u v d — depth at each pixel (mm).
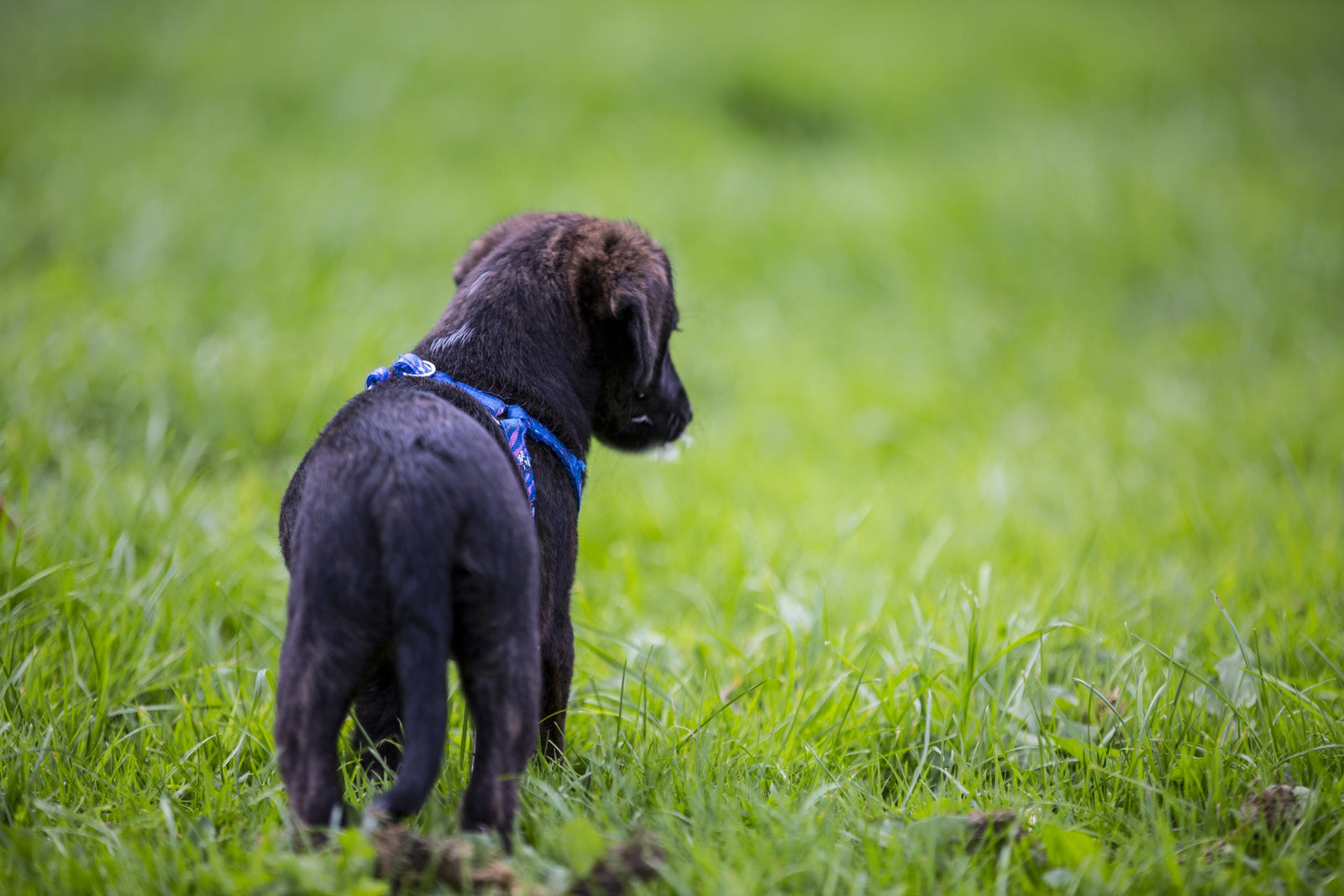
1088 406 9844
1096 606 5852
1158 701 4664
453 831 3633
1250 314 11906
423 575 3121
